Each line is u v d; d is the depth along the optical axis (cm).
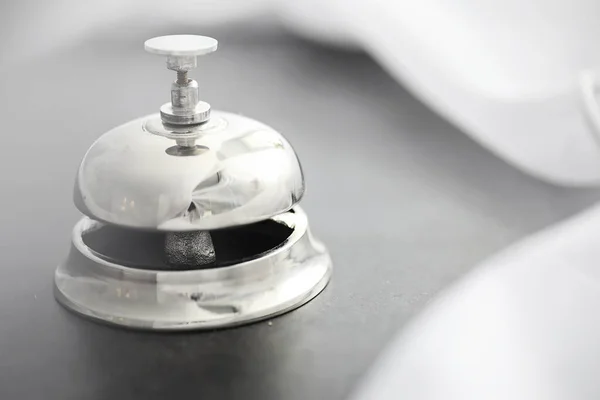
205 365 35
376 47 65
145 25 76
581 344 35
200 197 36
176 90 38
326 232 45
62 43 72
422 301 39
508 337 35
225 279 37
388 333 37
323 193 49
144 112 58
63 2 75
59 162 51
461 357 35
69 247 43
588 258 38
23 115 58
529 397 34
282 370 35
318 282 40
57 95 61
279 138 39
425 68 61
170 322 37
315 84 64
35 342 36
